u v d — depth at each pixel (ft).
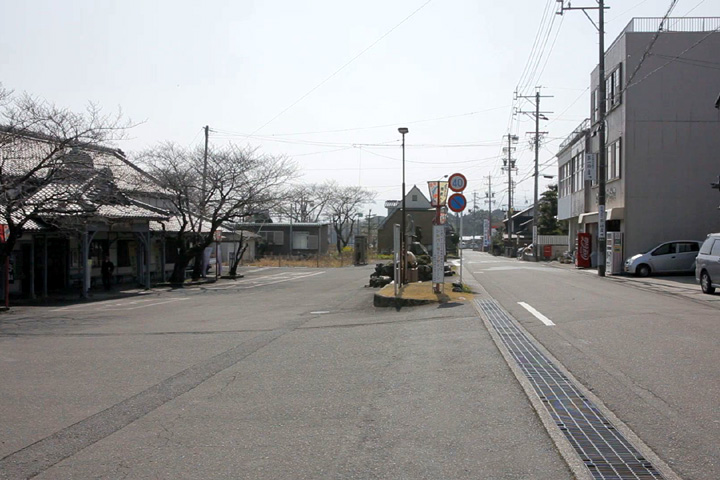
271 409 18.65
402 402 18.85
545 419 16.43
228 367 25.48
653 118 82.28
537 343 27.76
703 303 43.21
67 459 14.67
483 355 25.30
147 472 13.69
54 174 57.88
